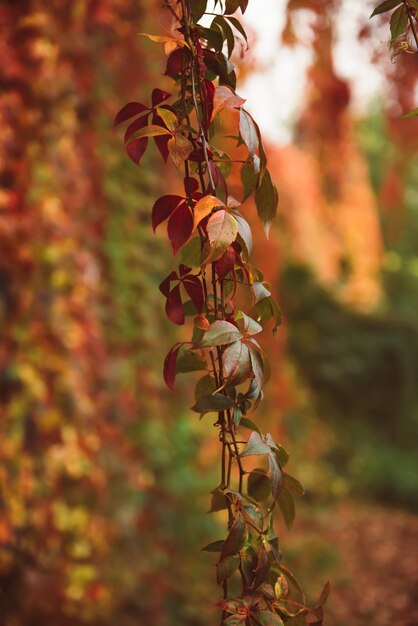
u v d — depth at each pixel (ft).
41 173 8.18
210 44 2.93
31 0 7.88
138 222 11.28
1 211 7.69
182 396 12.53
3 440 7.77
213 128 2.89
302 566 15.20
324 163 19.06
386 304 31.19
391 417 26.73
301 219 26.63
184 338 12.42
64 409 8.45
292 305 27.68
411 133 13.85
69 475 8.73
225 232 2.54
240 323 3.08
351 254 29.48
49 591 8.38
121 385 10.29
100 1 9.08
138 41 10.41
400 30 3.03
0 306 7.83
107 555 9.50
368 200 29.68
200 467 12.94
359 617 13.32
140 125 2.83
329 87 13.15
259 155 2.78
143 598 10.03
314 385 27.04
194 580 11.64
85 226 9.33
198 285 2.75
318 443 24.06
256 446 2.71
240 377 2.59
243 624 2.65
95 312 9.21
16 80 7.82
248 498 2.76
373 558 16.81
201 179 2.78
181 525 12.12
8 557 7.84
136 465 10.32
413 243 36.58
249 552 2.76
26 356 8.05
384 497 23.07
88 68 9.20
